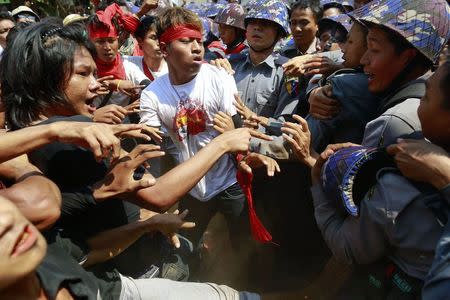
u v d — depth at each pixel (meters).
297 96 2.75
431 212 1.27
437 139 1.33
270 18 3.01
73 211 1.36
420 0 1.62
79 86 1.52
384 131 1.59
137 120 3.04
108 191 1.34
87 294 1.21
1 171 1.27
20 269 0.92
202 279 2.83
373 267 1.50
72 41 1.51
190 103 2.51
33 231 0.95
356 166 1.41
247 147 1.56
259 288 2.75
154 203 1.39
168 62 2.51
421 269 1.32
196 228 2.81
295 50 3.65
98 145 1.17
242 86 3.16
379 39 1.67
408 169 1.28
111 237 1.49
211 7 5.44
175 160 2.71
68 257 1.28
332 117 1.99
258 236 2.07
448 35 1.62
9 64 1.48
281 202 2.58
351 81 1.91
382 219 1.33
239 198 2.69
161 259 1.94
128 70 3.37
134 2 6.38
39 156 1.37
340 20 3.24
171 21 2.41
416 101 1.59
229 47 3.97
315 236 2.54
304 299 2.38
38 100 1.49
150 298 1.49
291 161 2.36
